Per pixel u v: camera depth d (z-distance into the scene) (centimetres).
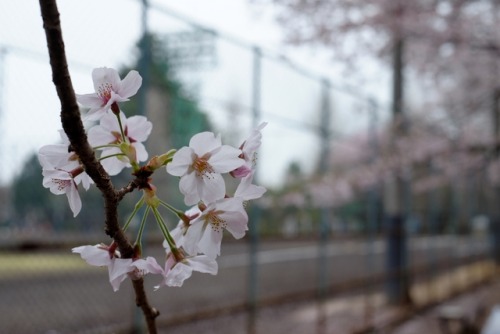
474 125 1025
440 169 1078
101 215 486
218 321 650
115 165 102
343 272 1106
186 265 93
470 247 1509
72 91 71
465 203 1530
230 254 917
